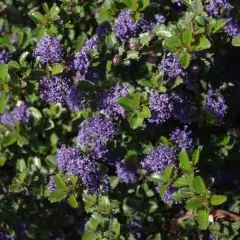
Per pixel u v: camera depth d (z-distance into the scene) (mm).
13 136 748
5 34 775
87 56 661
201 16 624
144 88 668
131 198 751
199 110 670
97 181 656
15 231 762
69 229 794
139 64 688
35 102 759
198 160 667
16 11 771
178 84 646
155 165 643
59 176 649
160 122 650
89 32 740
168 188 655
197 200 614
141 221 744
